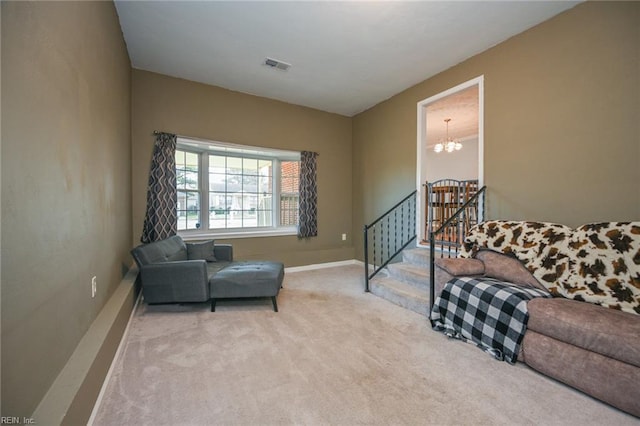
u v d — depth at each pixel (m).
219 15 2.57
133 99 3.55
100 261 1.99
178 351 2.10
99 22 2.00
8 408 0.88
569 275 2.06
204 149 4.32
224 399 1.58
